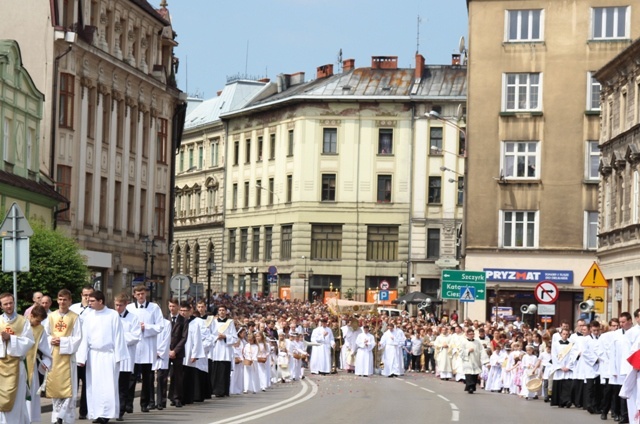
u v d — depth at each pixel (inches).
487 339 1738.4
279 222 4055.1
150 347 1018.7
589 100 2536.9
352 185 3929.6
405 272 3873.0
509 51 2556.6
